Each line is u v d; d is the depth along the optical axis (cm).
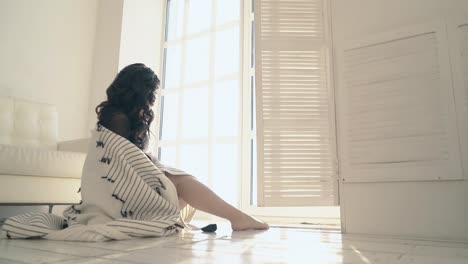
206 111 370
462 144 140
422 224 145
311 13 192
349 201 161
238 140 336
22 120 292
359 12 173
